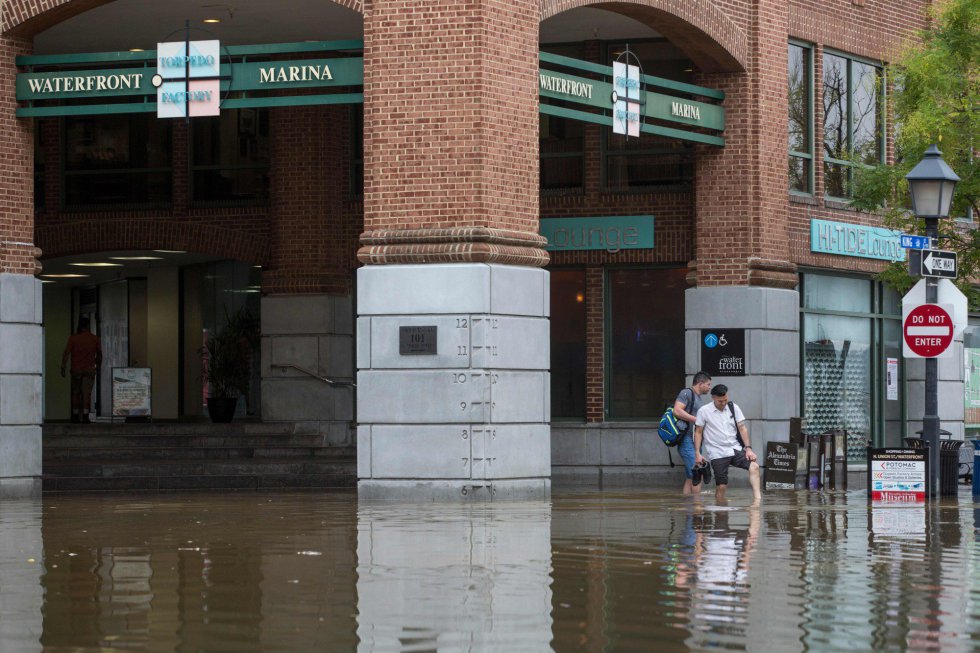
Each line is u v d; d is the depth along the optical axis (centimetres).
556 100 3188
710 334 2997
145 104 2555
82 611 1152
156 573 1380
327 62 2477
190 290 3944
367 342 2412
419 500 2378
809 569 1396
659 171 3155
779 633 1047
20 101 2631
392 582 1309
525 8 2469
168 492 2733
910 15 3500
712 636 1037
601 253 3181
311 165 3288
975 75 2952
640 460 3148
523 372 2428
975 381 3825
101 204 3478
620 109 2677
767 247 3017
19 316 2603
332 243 3294
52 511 2184
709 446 2491
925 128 2820
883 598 1212
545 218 3206
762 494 2620
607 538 1700
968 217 3350
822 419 3278
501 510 2159
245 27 3006
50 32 3019
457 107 2391
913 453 2369
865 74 3391
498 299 2383
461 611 1148
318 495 2584
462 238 2378
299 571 1390
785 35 3080
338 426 3284
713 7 2892
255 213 3381
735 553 1538
